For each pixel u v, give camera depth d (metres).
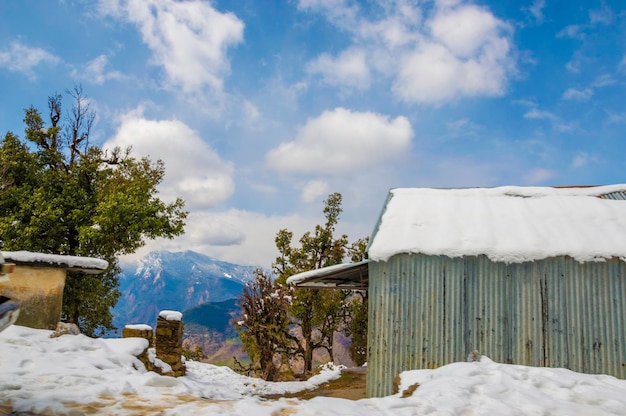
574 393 6.10
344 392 13.57
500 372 6.93
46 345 8.59
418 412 5.22
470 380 6.46
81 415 4.71
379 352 9.60
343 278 12.58
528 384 6.42
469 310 9.34
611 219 10.34
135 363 8.96
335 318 24.17
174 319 13.42
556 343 8.95
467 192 12.34
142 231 22.39
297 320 23.81
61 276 10.61
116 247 22.67
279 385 15.55
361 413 5.09
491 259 9.39
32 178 23.06
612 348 8.77
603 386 6.49
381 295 9.80
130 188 22.70
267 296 21.58
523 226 10.19
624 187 12.41
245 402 5.35
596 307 8.96
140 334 12.19
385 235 10.30
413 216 10.96
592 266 9.12
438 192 12.50
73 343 8.93
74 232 22.94
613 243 9.29
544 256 9.21
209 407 5.08
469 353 9.19
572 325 8.98
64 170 24.06
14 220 21.28
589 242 9.37
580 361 8.83
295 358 23.02
